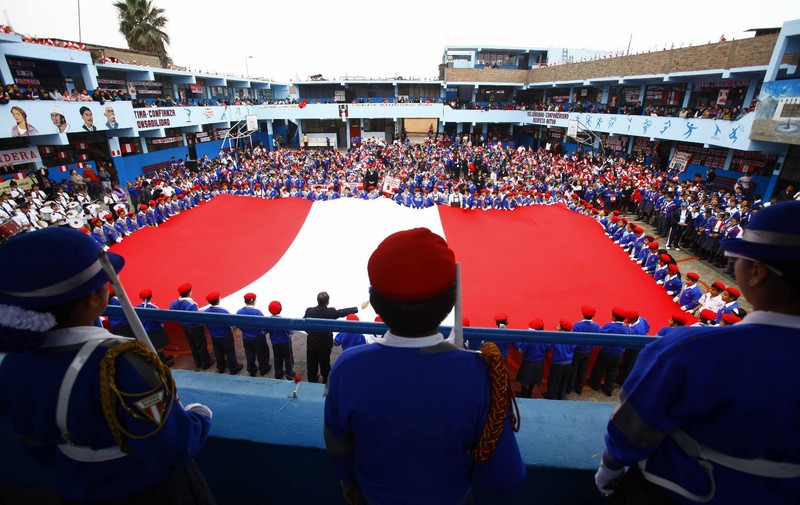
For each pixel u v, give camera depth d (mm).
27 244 1058
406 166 30328
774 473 1005
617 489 1388
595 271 11102
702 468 1072
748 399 952
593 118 29141
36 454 1305
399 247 1079
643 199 18891
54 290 1048
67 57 20578
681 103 24703
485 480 1169
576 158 29641
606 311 9211
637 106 25484
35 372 1120
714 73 20719
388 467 1115
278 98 54875
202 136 33188
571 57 40250
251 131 39031
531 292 10023
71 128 19312
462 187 18984
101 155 23500
